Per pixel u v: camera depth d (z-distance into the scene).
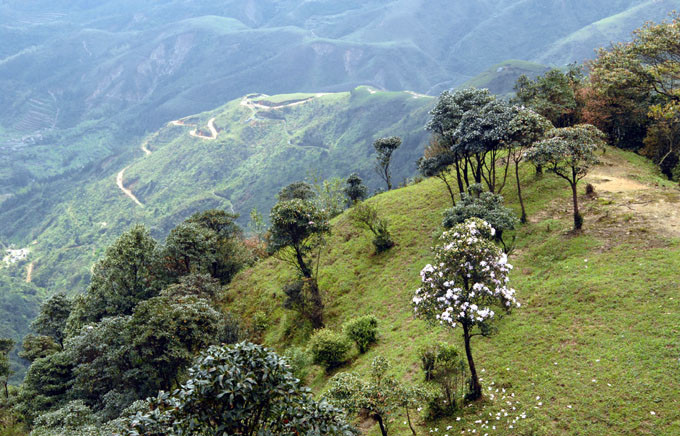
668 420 13.67
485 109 33.25
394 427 19.14
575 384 16.62
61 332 58.69
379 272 36.16
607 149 44.94
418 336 25.89
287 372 9.44
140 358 29.78
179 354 28.92
